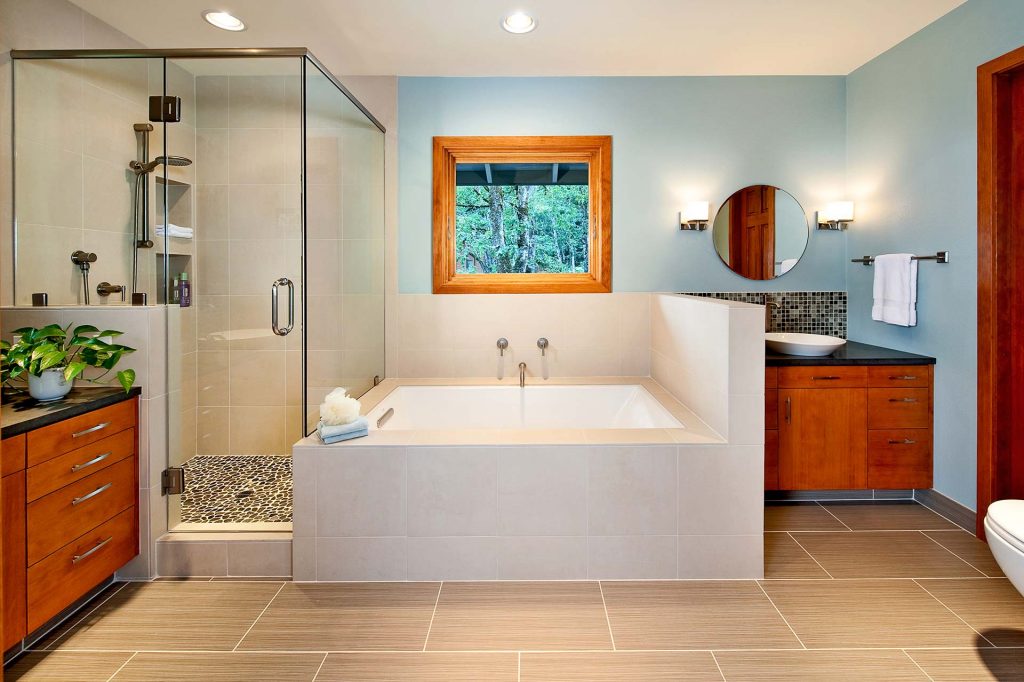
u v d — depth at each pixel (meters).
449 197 4.02
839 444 3.39
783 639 2.14
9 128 2.64
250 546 2.61
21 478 1.94
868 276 3.86
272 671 1.98
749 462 2.56
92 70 2.64
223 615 2.31
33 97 2.65
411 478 2.55
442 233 3.99
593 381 3.94
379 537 2.57
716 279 4.06
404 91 3.95
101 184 2.68
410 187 3.98
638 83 3.98
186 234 2.71
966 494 3.10
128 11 2.98
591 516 2.56
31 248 2.68
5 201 2.65
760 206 4.04
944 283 3.20
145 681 1.92
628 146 4.00
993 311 2.86
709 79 3.99
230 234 2.71
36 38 2.73
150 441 2.57
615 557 2.58
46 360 2.16
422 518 2.56
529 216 4.07
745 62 3.75
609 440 2.59
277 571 2.62
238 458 2.80
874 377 3.36
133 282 2.72
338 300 3.11
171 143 2.68
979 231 2.93
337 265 3.09
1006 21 2.76
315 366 2.82
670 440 2.59
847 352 3.55
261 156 2.68
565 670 1.97
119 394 2.42
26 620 1.97
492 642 2.13
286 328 2.74
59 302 2.71
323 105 2.87
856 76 3.91
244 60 2.65
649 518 2.56
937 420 3.32
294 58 2.64
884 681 1.91
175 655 2.06
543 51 3.54
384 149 3.96
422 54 3.57
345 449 2.55
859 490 3.48
